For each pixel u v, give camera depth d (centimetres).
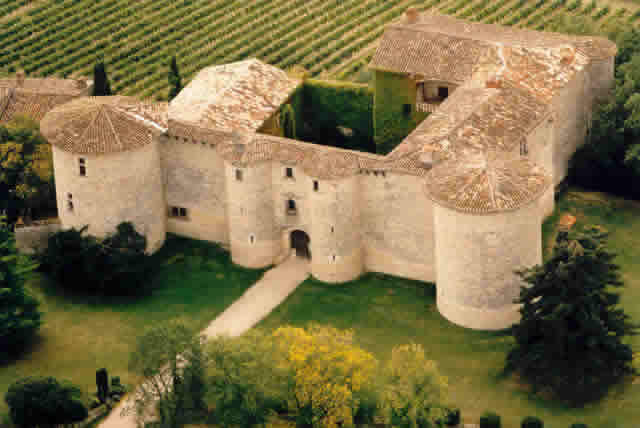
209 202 12044
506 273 10388
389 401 9131
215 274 11800
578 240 9594
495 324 10575
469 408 9725
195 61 17050
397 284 11400
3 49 17775
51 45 17862
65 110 11894
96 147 11312
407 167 10912
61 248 11438
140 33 17862
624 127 12575
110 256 11431
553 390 9806
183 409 9569
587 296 9512
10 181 12412
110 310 11312
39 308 11300
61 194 11719
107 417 9762
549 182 10450
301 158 11256
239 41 17588
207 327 10994
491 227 10194
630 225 12331
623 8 17700
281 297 11369
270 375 9200
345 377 9362
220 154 11494
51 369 10450
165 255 12106
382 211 11250
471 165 10538
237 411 9244
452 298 10669
